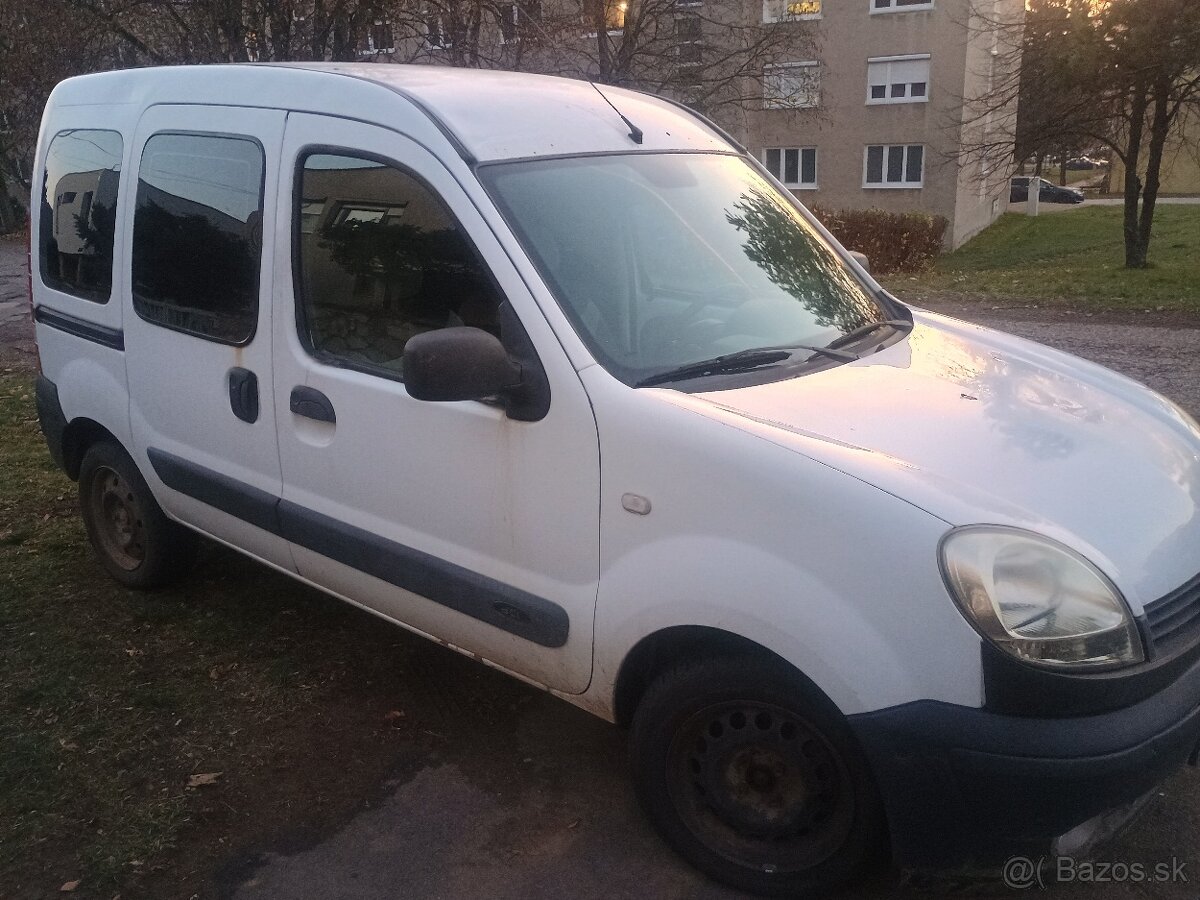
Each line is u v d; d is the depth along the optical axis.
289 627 4.28
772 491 2.43
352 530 3.32
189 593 4.59
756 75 19.86
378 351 3.19
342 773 3.31
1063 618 2.25
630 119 3.54
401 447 3.11
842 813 2.53
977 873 2.46
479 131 3.05
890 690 2.29
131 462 4.34
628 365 2.78
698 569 2.52
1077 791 2.23
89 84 4.46
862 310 3.58
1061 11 17.81
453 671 3.93
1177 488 2.73
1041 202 48.56
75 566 4.91
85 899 2.78
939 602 2.25
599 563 2.73
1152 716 2.29
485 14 13.40
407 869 2.87
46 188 4.60
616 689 2.80
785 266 3.49
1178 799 3.07
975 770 2.24
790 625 2.38
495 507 2.92
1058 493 2.52
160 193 3.89
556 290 2.81
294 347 3.39
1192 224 27.36
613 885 2.79
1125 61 16.75
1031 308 12.88
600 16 15.62
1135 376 8.44
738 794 2.69
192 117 3.78
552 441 2.76
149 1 12.58
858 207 31.89
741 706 2.60
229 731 3.54
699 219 3.36
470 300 2.93
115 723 3.59
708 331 3.02
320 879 2.84
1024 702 2.22
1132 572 2.39
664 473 2.58
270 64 3.61
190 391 3.83
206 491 3.84
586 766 3.33
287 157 3.39
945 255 28.50
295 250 3.38
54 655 4.05
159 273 3.92
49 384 4.64
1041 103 19.22
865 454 2.47
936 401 2.88
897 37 29.92
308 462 3.43
